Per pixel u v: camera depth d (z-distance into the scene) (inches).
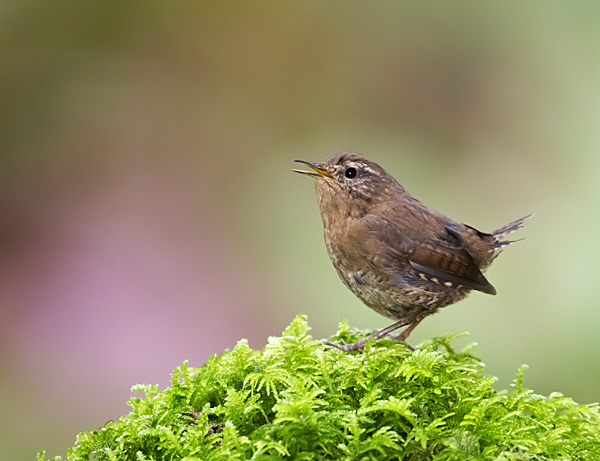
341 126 593.6
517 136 545.6
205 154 575.8
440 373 179.8
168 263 508.4
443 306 305.7
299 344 189.5
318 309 460.1
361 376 175.6
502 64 568.1
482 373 223.5
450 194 527.8
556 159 523.5
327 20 621.0
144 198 549.0
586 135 522.9
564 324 409.1
